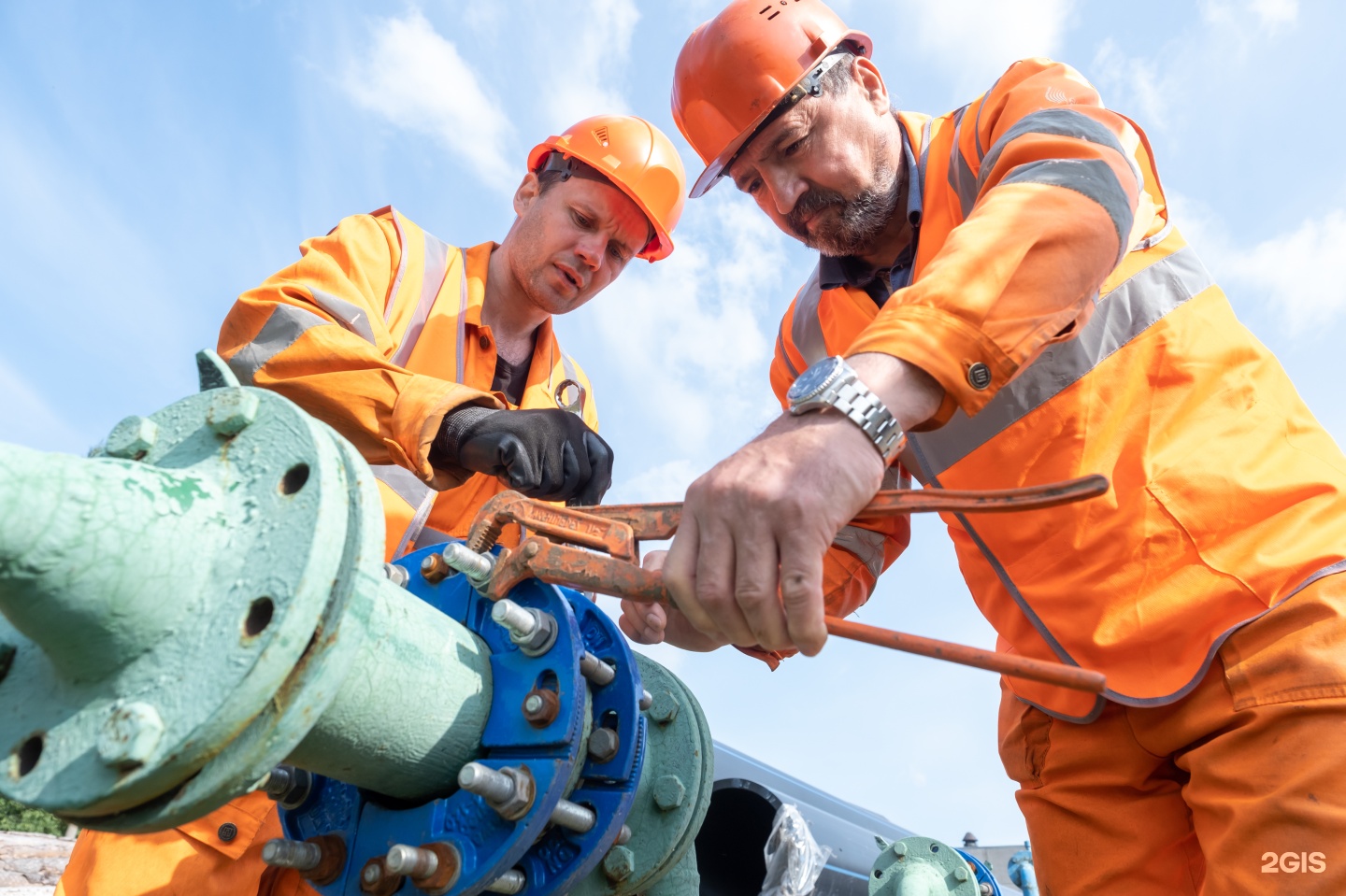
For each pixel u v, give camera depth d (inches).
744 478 38.2
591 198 101.3
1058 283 46.3
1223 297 66.9
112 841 65.5
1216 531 58.1
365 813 45.2
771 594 37.3
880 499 39.8
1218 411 61.6
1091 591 61.2
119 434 35.4
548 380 99.7
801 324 92.4
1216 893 55.2
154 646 30.2
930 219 76.5
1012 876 145.9
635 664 47.7
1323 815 50.0
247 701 28.3
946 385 43.1
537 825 40.3
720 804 103.3
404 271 86.3
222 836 62.8
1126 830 64.9
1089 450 62.6
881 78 85.7
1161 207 67.8
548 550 43.1
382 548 33.0
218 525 31.6
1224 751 55.8
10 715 32.1
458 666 42.9
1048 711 67.1
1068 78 66.6
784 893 89.5
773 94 80.7
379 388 66.1
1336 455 62.4
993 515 67.3
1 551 26.3
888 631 36.2
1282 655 53.7
